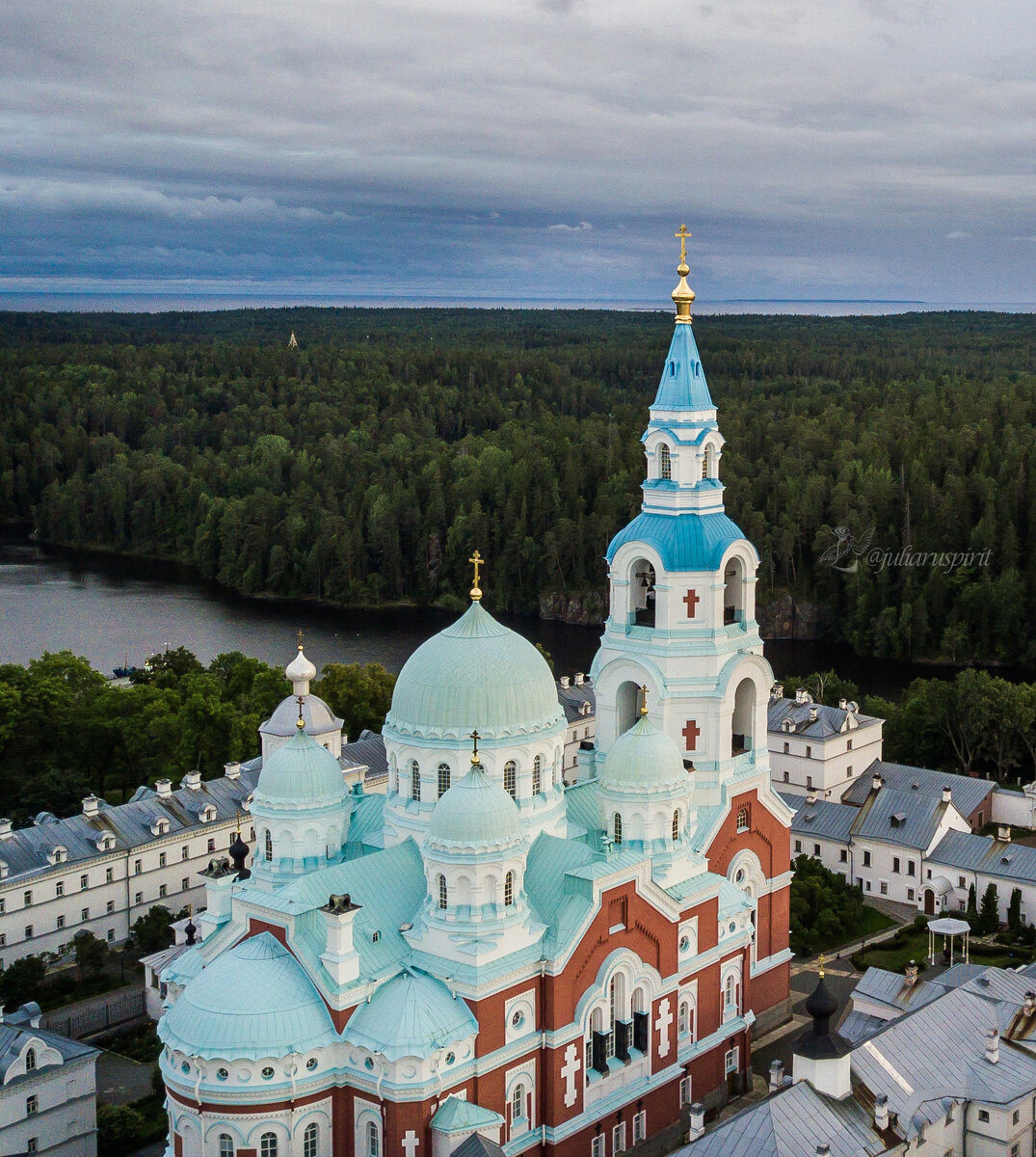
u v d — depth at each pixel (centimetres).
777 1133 7625
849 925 13512
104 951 12694
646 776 9938
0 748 17212
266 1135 8375
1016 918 13488
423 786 9712
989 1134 8512
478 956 8688
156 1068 10850
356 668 19200
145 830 13838
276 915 8881
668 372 10800
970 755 18525
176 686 19588
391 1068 8294
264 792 10000
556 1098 9069
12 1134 9294
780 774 16375
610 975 9362
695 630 10706
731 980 10612
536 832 9825
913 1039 8825
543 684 9969
